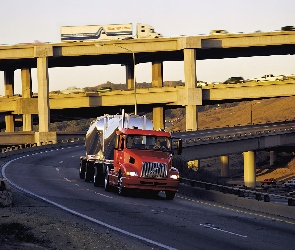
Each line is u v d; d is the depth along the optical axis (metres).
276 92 135.25
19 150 96.31
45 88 137.50
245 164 140.75
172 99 139.12
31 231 23.03
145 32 136.62
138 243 22.19
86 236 22.55
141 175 39.31
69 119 176.75
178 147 40.47
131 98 142.50
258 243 23.19
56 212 30.00
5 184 31.55
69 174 62.47
